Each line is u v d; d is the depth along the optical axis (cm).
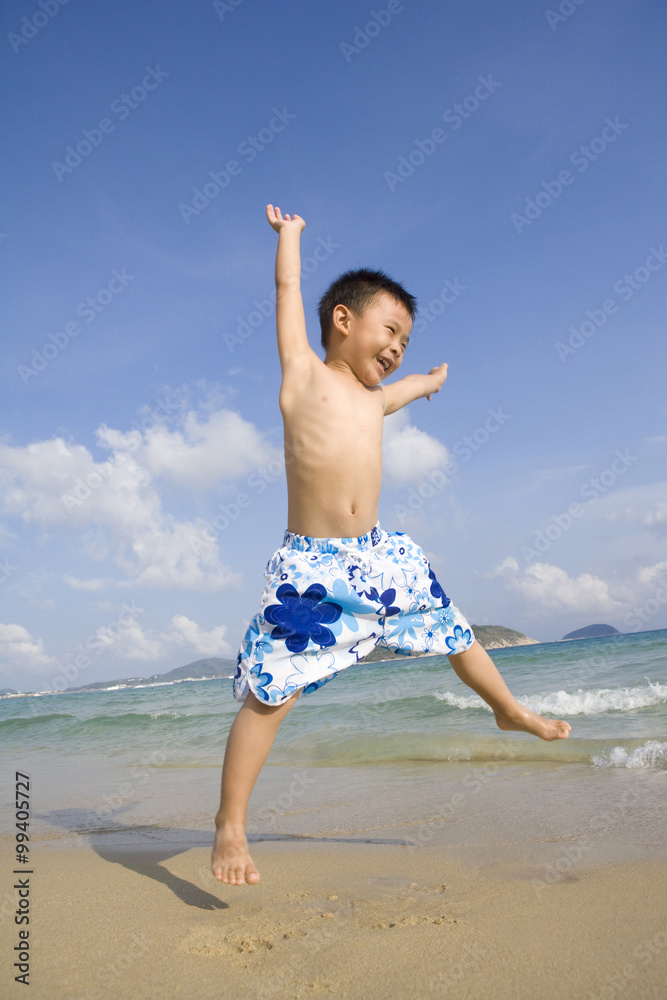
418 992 137
